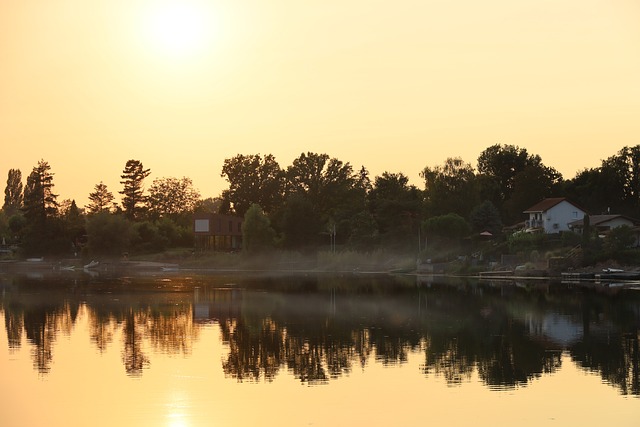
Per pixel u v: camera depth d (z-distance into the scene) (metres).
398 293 89.44
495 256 128.62
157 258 175.00
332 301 79.56
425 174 178.38
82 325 60.47
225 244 192.75
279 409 34.28
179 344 51.03
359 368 42.94
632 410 34.03
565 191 180.88
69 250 186.38
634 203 174.25
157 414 33.62
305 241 169.88
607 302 75.88
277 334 55.31
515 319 63.03
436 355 46.66
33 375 41.12
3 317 65.88
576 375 40.94
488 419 32.75
